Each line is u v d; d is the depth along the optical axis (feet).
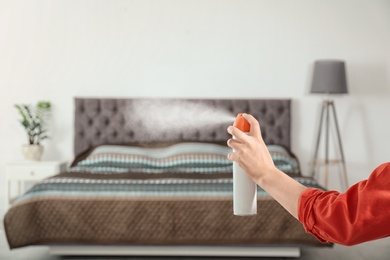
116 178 12.44
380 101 17.06
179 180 12.10
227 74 17.02
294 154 16.58
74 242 11.68
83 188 11.80
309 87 17.03
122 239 11.64
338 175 17.10
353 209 1.73
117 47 16.98
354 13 17.04
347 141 17.08
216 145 15.89
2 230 14.80
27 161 15.90
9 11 16.93
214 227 11.55
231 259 12.07
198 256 12.33
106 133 16.69
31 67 16.97
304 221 1.91
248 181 2.39
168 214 11.60
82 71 16.94
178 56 17.01
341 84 15.65
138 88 17.01
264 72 17.02
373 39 17.06
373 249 13.41
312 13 17.04
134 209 11.65
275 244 11.51
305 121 17.03
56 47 16.96
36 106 16.96
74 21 16.94
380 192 1.66
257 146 2.10
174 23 16.98
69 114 16.98
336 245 13.75
